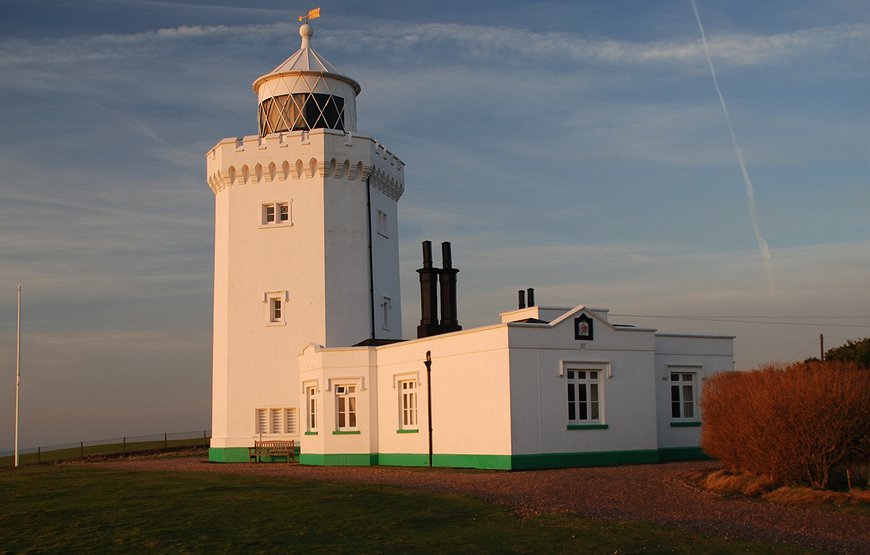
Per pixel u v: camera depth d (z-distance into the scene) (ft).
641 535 60.75
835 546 58.65
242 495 80.02
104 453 184.85
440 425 113.19
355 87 158.81
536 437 104.22
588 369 108.68
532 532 62.44
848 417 77.97
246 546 58.90
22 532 64.34
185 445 197.88
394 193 159.43
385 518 67.77
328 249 144.15
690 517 68.28
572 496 78.28
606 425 108.88
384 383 124.06
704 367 123.65
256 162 146.20
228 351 145.07
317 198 144.77
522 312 131.54
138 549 58.54
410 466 116.88
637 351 112.57
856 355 161.17
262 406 142.82
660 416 119.14
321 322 142.61
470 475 96.99
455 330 133.08
